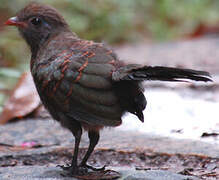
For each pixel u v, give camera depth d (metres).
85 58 8.58
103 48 8.88
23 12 10.12
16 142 11.66
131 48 25.27
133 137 11.66
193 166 9.88
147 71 7.88
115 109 8.27
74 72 8.48
